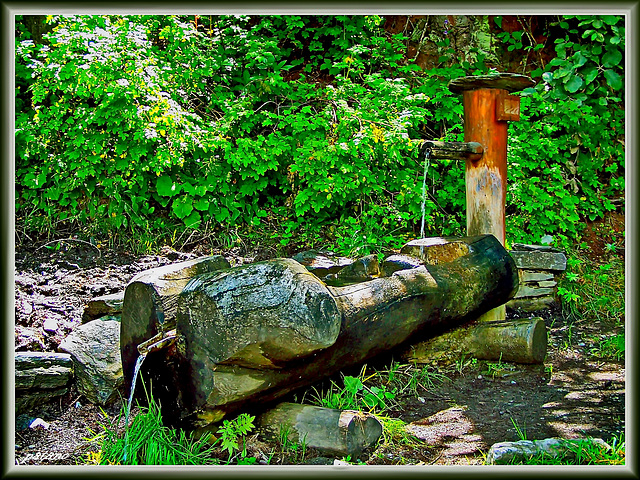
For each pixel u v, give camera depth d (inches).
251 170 250.5
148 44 238.5
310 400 142.3
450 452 123.6
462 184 268.5
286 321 113.8
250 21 297.0
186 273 135.3
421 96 259.9
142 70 228.8
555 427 135.0
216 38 270.1
